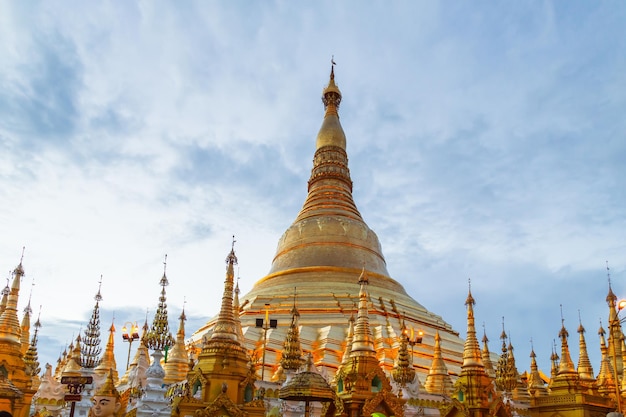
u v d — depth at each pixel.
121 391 51.22
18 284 44.50
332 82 110.62
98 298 60.56
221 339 35.50
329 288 80.25
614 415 33.31
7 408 35.38
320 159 102.56
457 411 35.34
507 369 63.12
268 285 87.00
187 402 31.78
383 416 33.53
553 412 44.47
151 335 59.22
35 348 55.56
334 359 65.88
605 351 53.84
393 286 88.38
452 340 78.44
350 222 92.00
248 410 33.06
